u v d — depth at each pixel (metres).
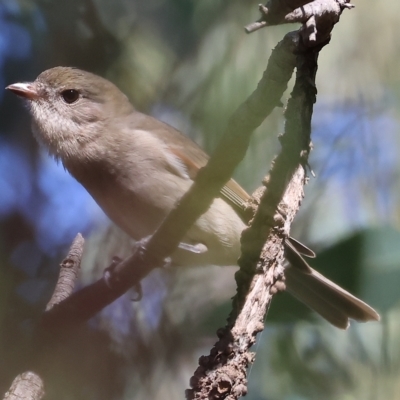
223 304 3.51
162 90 3.58
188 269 3.59
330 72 3.59
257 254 3.46
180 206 3.47
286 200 3.46
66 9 3.59
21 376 3.49
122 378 3.56
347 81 3.59
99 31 3.59
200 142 3.57
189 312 3.58
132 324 3.57
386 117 3.59
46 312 3.50
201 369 3.45
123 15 3.59
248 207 3.46
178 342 3.57
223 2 3.57
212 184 3.47
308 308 3.51
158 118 3.58
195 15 3.58
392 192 3.58
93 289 3.49
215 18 3.58
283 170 3.46
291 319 3.51
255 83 3.57
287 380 3.57
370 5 3.59
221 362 3.45
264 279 3.46
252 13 3.57
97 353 3.56
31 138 3.61
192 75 3.58
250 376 3.57
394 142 3.59
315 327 3.57
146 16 3.59
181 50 3.58
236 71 3.57
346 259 3.50
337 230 3.58
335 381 3.56
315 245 3.57
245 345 3.45
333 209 3.58
